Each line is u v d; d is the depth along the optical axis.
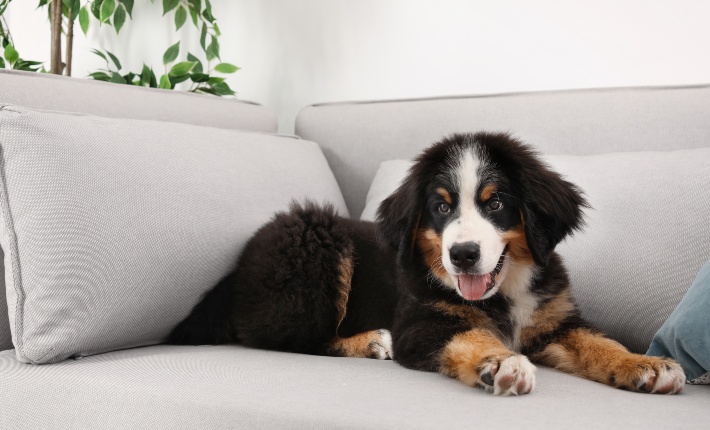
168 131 2.23
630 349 2.08
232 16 3.79
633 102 2.55
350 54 3.52
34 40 4.27
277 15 3.68
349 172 2.98
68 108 2.36
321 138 3.07
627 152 2.32
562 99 2.67
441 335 1.79
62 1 3.62
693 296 1.66
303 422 1.37
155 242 1.97
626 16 2.96
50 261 1.83
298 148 2.76
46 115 1.95
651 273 2.02
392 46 3.43
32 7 4.26
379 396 1.48
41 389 1.71
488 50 3.22
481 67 3.24
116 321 1.90
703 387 1.67
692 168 2.10
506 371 1.51
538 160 1.92
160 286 1.98
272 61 3.71
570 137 2.60
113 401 1.60
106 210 1.90
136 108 2.58
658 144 2.46
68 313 1.82
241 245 2.22
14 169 1.87
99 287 1.86
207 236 2.11
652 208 2.09
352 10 3.50
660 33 2.91
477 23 3.24
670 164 2.15
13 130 1.87
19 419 1.72
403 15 3.39
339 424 1.34
